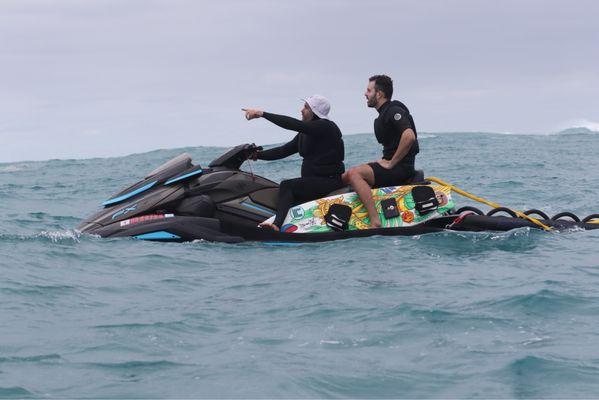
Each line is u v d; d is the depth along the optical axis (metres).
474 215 9.72
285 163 23.39
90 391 4.61
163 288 7.21
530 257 8.28
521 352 5.20
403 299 6.58
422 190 9.73
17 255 8.44
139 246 9.08
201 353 5.30
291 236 9.42
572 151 27.09
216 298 6.81
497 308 6.27
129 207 9.88
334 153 9.83
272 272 7.80
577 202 14.41
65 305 6.59
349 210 9.63
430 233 9.43
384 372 4.91
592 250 8.59
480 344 5.41
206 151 32.25
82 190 19.53
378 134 9.98
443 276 7.45
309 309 6.35
